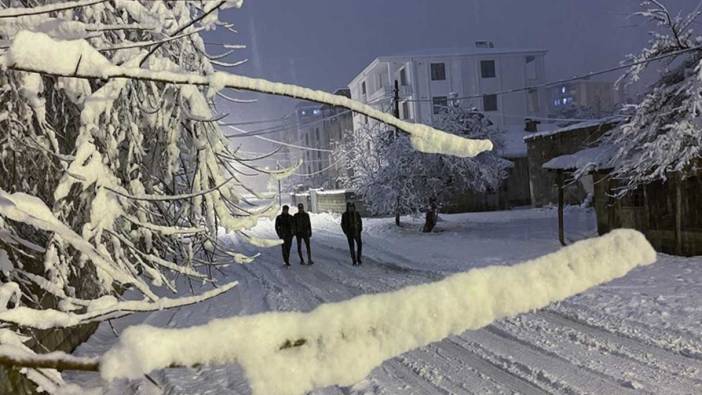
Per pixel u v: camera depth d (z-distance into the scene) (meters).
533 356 5.77
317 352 0.93
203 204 4.52
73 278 4.19
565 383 4.95
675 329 6.11
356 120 44.94
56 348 5.77
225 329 0.94
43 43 1.92
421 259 13.60
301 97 1.92
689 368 5.05
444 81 42.78
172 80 1.96
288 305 9.38
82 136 3.31
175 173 4.73
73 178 3.25
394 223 23.83
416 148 1.85
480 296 0.96
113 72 1.95
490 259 12.55
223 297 10.34
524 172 31.47
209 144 4.51
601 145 13.25
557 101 55.81
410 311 0.95
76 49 1.94
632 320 6.64
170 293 10.35
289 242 14.06
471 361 5.80
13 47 1.90
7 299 2.48
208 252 4.82
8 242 3.43
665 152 10.27
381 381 5.39
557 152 25.83
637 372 5.07
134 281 2.61
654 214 11.69
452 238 17.66
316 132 57.91
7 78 3.42
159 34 4.10
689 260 10.18
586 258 0.97
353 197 31.67
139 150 4.17
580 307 7.45
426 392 5.05
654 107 10.92
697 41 11.23
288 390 0.91
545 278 0.96
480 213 27.42
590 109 42.62
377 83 45.44
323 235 22.44
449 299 0.95
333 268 13.28
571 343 6.09
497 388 5.02
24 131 3.79
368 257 14.77
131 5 3.71
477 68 43.25
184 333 0.94
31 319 1.84
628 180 11.68
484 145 1.80
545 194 27.17
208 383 5.55
